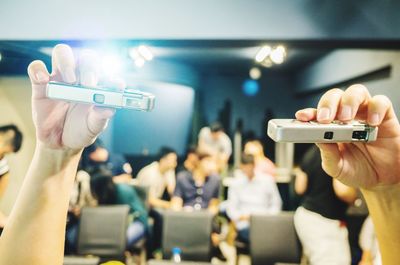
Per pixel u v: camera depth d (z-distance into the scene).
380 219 0.55
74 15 2.48
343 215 2.71
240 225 3.48
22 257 0.50
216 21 2.39
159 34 2.43
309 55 5.84
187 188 3.74
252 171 3.67
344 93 0.50
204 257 2.89
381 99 0.51
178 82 6.86
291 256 2.83
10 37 2.50
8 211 3.18
